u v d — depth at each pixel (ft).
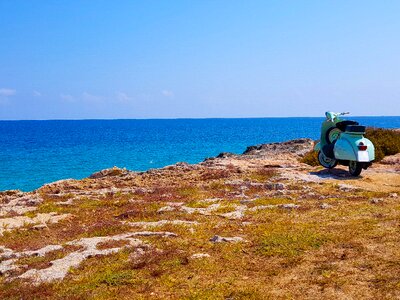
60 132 619.67
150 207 46.60
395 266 25.95
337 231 33.55
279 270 26.63
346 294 22.77
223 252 30.40
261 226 36.73
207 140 371.35
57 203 50.55
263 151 117.50
